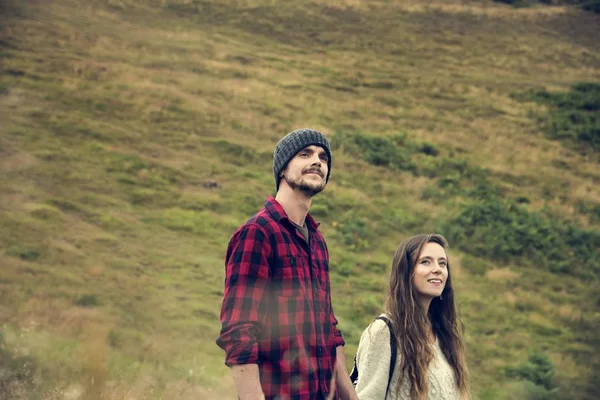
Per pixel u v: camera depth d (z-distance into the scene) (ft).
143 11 210.79
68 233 89.97
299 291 10.21
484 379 78.59
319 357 10.32
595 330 98.12
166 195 110.22
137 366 38.78
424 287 14.35
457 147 157.07
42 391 23.24
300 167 10.81
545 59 221.05
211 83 165.58
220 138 135.85
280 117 152.35
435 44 223.51
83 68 155.94
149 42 186.29
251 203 112.68
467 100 184.75
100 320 61.93
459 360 14.79
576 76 210.59
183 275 84.38
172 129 136.26
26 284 70.18
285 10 231.50
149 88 153.48
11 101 132.77
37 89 140.36
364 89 182.50
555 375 82.07
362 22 233.14
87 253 84.89
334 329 11.23
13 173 105.70
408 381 13.60
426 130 163.43
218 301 78.18
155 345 56.24
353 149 142.61
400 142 153.07
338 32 222.69
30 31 170.50
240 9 226.58
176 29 202.49
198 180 117.60
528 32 242.17
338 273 97.30
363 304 87.15
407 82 191.52
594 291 111.65
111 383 23.00
